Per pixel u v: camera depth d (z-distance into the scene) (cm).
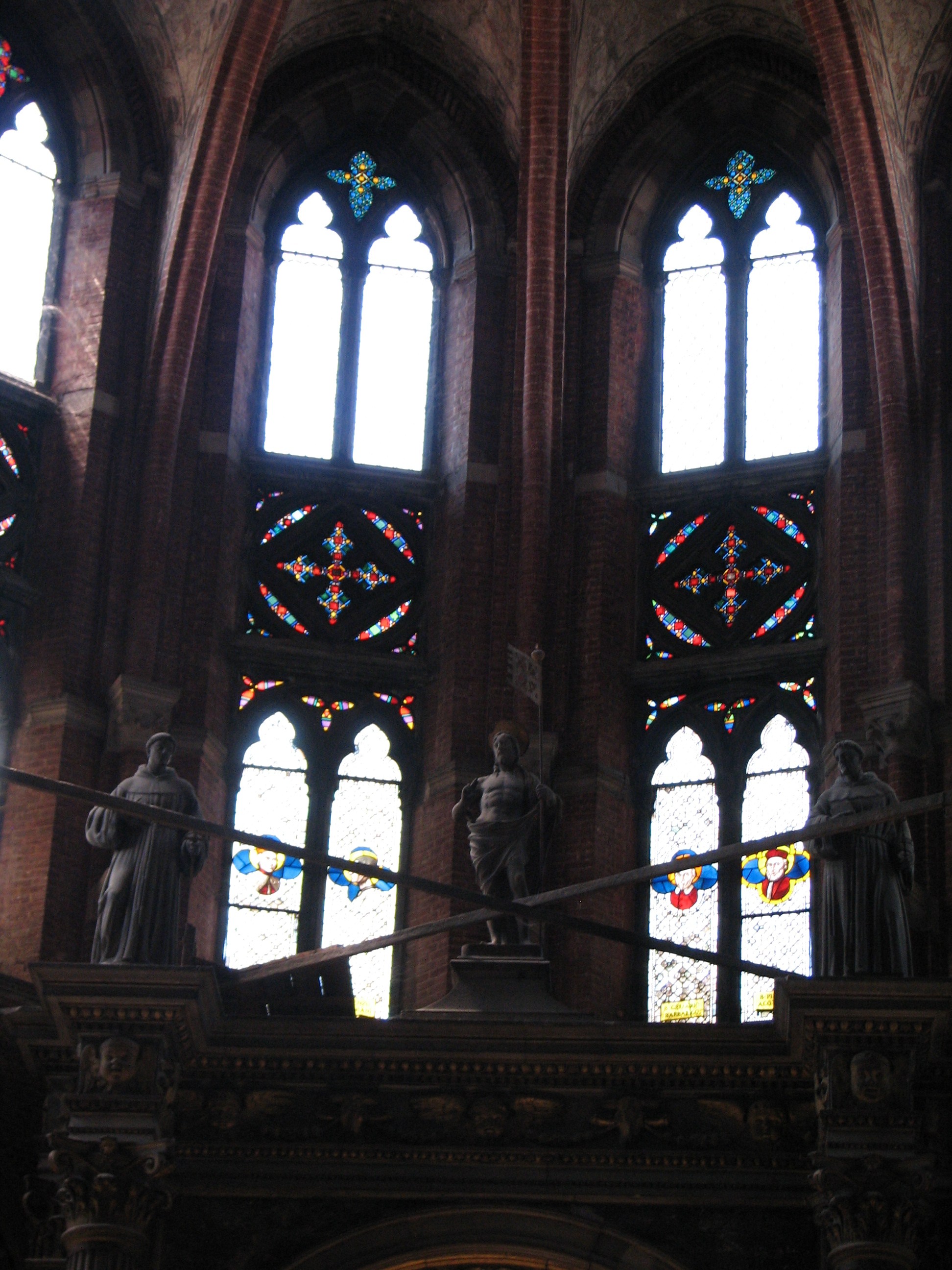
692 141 3369
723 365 3266
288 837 3020
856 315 3170
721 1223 2459
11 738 2920
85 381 3086
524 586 3059
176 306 3095
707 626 3125
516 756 2688
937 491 3003
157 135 3234
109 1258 2364
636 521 3195
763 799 3009
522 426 3112
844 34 3078
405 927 2962
